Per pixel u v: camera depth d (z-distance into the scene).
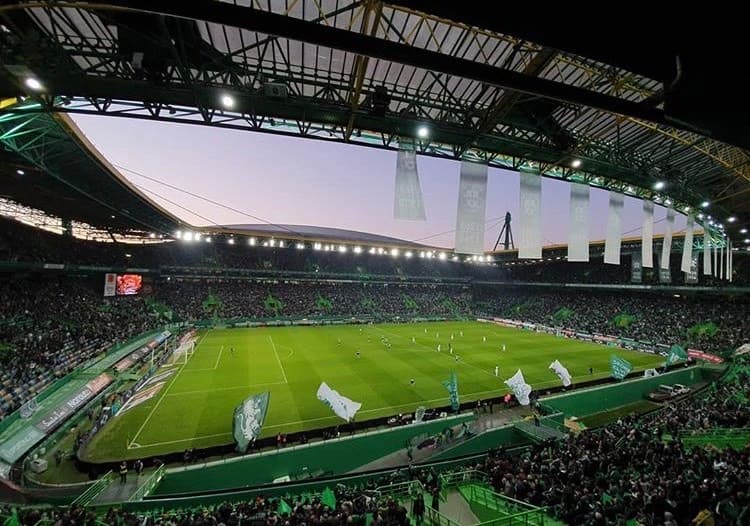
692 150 16.70
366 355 38.62
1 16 9.13
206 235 59.00
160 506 12.27
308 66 11.23
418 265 92.00
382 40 4.41
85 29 10.29
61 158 27.52
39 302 37.44
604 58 3.92
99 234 58.47
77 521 9.41
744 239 37.00
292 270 75.00
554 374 32.81
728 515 8.16
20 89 10.39
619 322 57.38
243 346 42.28
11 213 40.53
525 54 10.29
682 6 3.45
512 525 9.45
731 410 20.12
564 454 13.95
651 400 28.42
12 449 16.86
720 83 3.74
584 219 14.58
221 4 4.00
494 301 86.00
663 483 10.00
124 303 51.06
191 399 24.88
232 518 9.03
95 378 26.61
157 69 10.23
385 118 11.62
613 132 14.83
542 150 13.74
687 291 53.50
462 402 24.91
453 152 13.52
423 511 10.73
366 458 17.95
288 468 16.45
